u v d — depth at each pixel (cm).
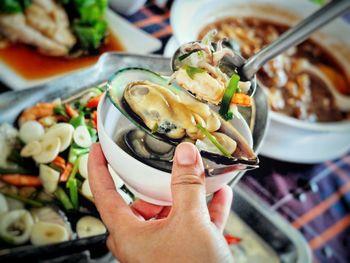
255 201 31
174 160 19
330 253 35
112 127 22
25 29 33
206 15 44
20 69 33
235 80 21
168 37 43
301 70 47
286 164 38
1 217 21
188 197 19
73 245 21
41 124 25
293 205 36
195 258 19
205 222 19
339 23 49
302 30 21
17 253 19
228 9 47
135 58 29
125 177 21
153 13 45
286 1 49
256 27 49
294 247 29
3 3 33
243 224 31
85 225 23
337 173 40
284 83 44
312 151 38
